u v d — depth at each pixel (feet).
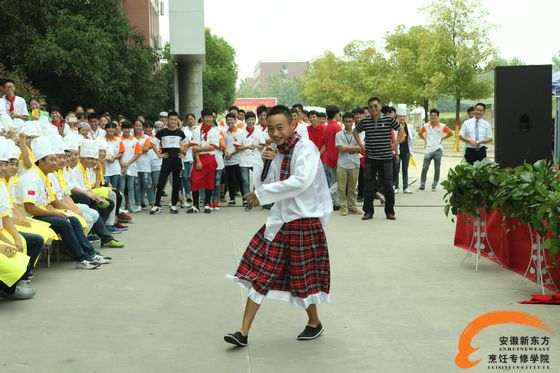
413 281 22.48
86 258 24.81
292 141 15.89
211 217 39.17
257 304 15.72
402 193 51.44
